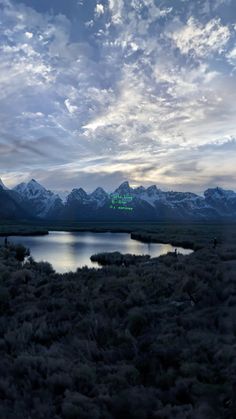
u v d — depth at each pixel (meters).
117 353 8.48
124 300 13.61
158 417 5.78
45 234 109.06
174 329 9.66
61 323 10.88
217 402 6.09
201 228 130.62
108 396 6.24
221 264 20.52
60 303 12.77
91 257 40.41
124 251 53.19
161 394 6.47
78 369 7.27
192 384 6.68
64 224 199.25
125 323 10.74
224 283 14.80
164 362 7.86
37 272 21.92
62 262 37.97
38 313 11.89
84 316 11.27
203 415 5.61
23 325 10.19
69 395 6.34
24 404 6.17
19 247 43.78
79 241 76.69
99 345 9.21
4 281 17.39
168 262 25.30
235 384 6.48
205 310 11.46
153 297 14.27
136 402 6.03
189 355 7.88
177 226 160.62
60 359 7.76
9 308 12.98
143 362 7.75
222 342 8.67
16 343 9.12
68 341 9.36
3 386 6.75
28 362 7.66
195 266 19.78
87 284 16.80
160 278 17.11
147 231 112.81
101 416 5.84
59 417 5.72
